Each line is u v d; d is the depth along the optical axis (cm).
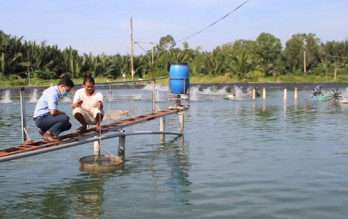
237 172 805
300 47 6912
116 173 807
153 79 1285
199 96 3412
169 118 1805
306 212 573
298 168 835
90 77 823
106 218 555
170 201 626
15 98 3269
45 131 757
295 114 1958
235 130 1403
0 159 621
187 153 1008
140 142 1173
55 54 5459
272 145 1102
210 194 661
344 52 6944
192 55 6962
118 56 5812
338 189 685
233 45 8531
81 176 785
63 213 577
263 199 633
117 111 1916
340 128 1430
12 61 4984
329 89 4512
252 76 5734
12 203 624
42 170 835
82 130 820
